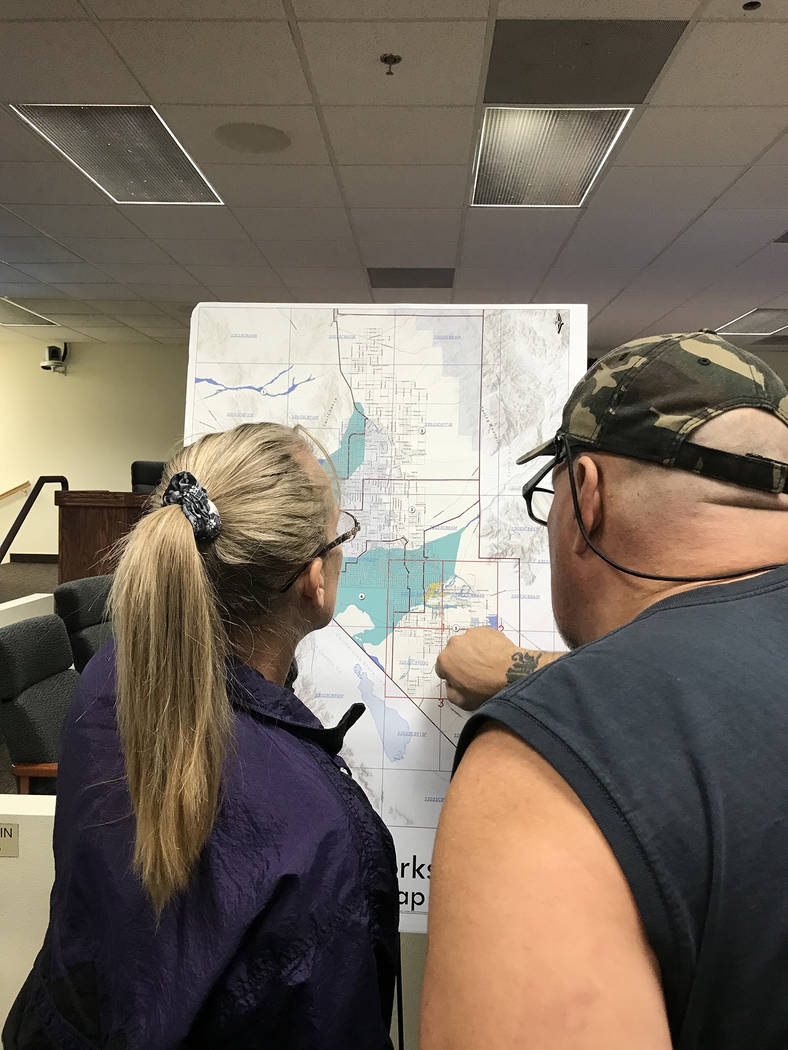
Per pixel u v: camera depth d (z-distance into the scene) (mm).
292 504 617
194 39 2494
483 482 1105
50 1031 533
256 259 5012
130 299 6219
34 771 1937
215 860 494
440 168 3490
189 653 516
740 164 3375
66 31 2465
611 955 289
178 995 471
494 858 319
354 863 524
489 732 385
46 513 8328
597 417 506
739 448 451
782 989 318
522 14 2324
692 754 332
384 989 570
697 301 5836
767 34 2410
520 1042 279
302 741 590
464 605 1087
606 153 3301
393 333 1139
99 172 3648
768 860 315
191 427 1134
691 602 425
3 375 8320
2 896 1018
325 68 2656
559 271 5105
